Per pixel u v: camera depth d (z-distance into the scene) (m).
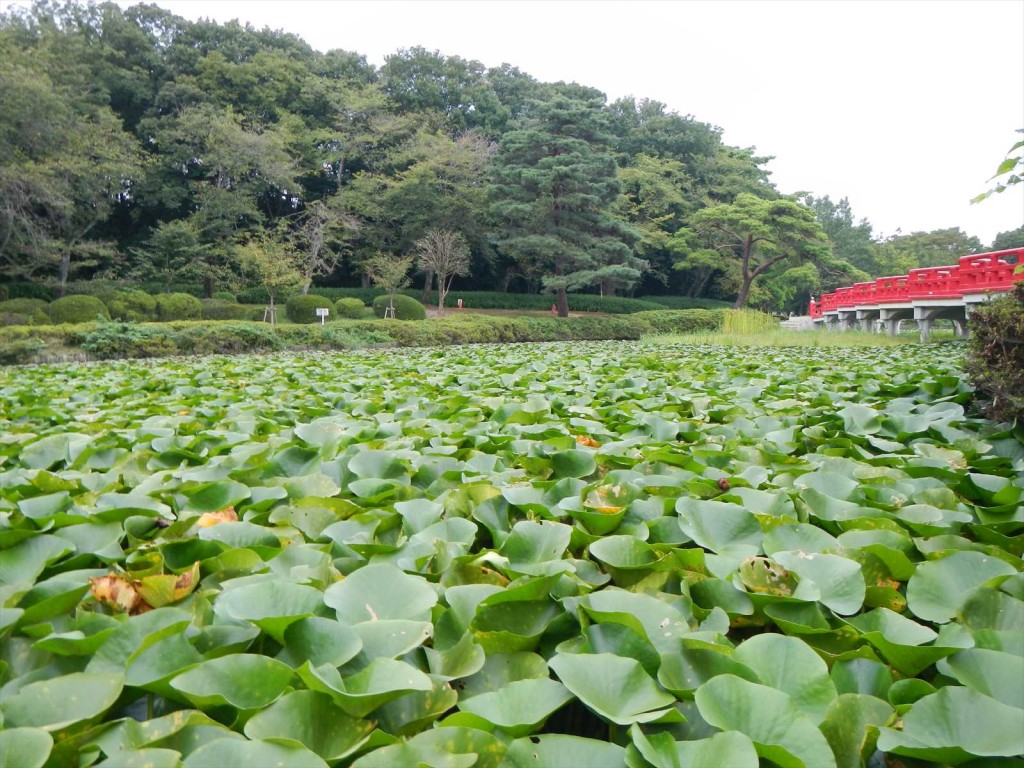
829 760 0.97
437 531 1.81
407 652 1.22
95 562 1.64
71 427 3.53
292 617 1.22
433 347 17.64
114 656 1.19
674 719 1.06
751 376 6.37
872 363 8.49
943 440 3.15
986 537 1.87
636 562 1.66
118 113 28.81
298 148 29.95
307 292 28.67
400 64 35.53
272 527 1.94
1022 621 1.35
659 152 37.44
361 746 0.99
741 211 29.12
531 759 0.96
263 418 3.88
